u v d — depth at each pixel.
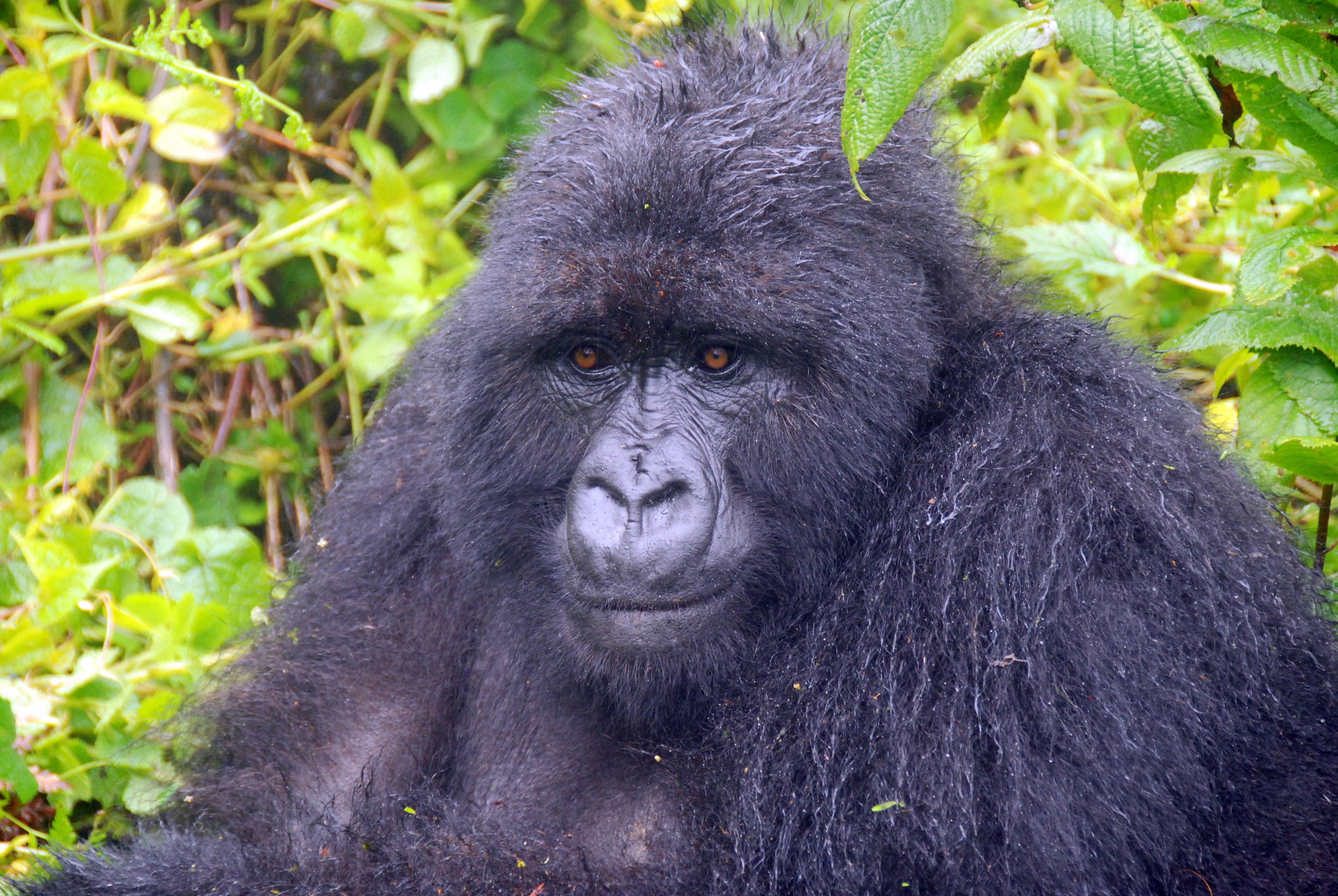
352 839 6.71
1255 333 6.96
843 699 6.62
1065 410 6.94
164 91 10.77
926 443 7.09
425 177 12.05
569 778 7.44
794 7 9.15
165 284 10.97
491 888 6.46
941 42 5.90
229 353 11.63
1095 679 6.31
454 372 7.59
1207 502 6.92
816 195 6.92
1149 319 12.11
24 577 10.23
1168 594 6.54
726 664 7.06
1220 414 9.64
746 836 6.52
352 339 11.81
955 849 6.23
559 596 7.30
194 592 10.16
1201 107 5.96
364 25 11.77
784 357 6.87
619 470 6.82
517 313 7.00
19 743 9.04
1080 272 10.91
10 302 11.02
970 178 8.73
